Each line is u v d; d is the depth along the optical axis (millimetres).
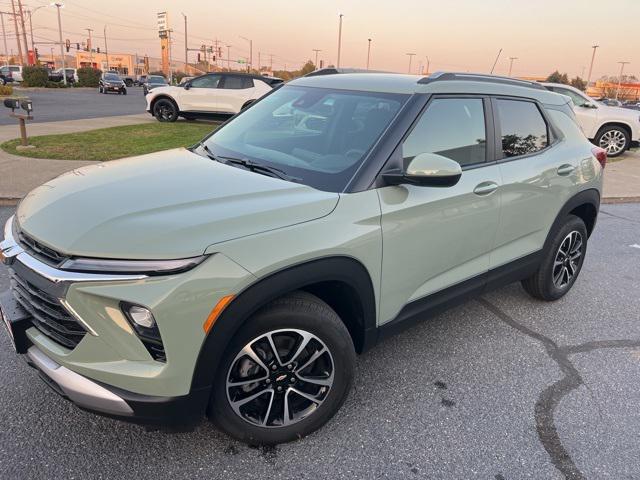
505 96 3580
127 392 2111
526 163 3625
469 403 3029
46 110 21172
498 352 3631
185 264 2061
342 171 2727
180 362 2109
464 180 3135
